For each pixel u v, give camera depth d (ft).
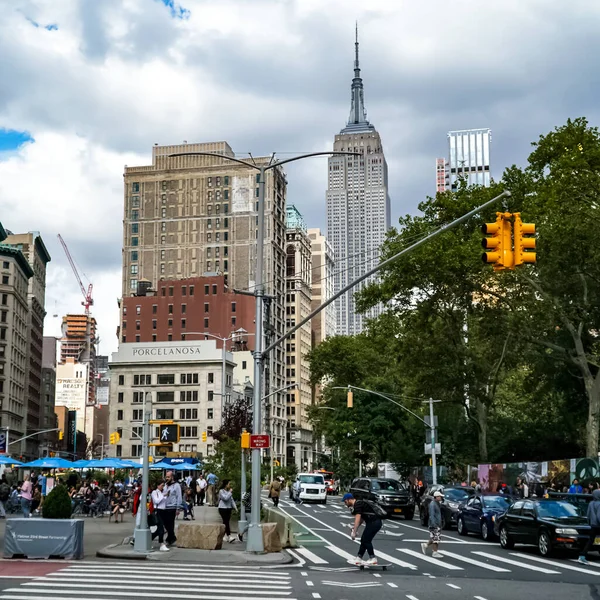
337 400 290.76
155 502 79.61
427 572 64.28
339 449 318.65
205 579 55.47
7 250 426.51
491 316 155.43
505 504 100.78
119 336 500.74
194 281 479.41
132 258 517.55
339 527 120.98
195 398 410.93
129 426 415.23
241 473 129.70
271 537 77.30
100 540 88.69
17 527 68.28
